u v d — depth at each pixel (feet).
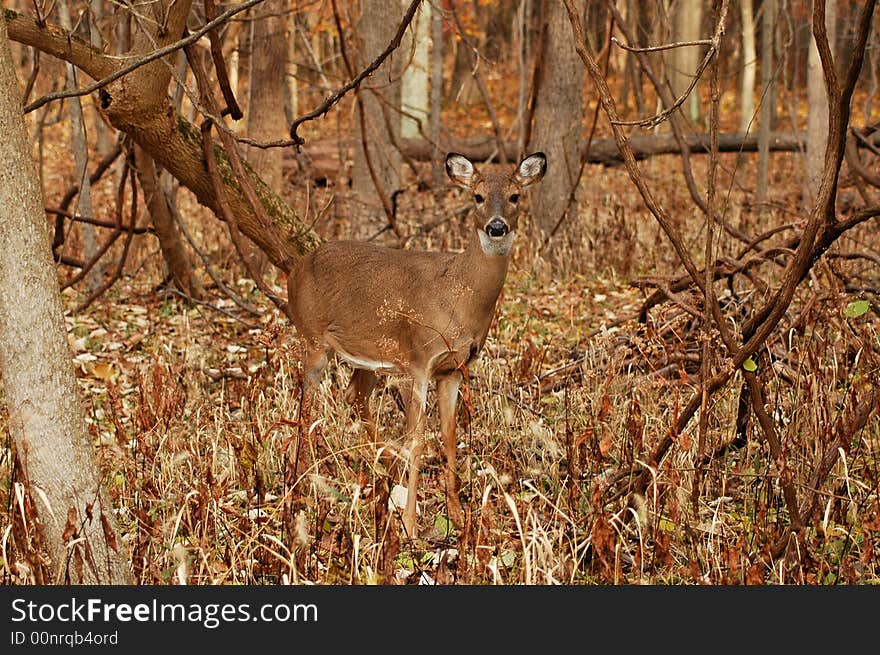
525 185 20.75
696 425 20.62
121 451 20.33
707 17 97.45
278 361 25.52
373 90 32.96
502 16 104.32
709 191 17.56
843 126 16.89
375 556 17.17
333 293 22.84
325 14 64.59
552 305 37.06
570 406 23.62
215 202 28.84
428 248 41.37
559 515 18.44
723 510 19.33
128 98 25.90
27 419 15.12
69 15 34.30
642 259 43.16
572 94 44.86
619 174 63.21
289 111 61.21
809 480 18.89
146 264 42.19
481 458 22.07
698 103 91.40
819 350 21.09
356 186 44.04
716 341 24.39
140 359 30.66
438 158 48.32
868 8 15.94
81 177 35.27
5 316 14.98
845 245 37.27
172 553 17.15
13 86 14.85
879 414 20.67
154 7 25.95
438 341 20.71
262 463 21.45
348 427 22.90
